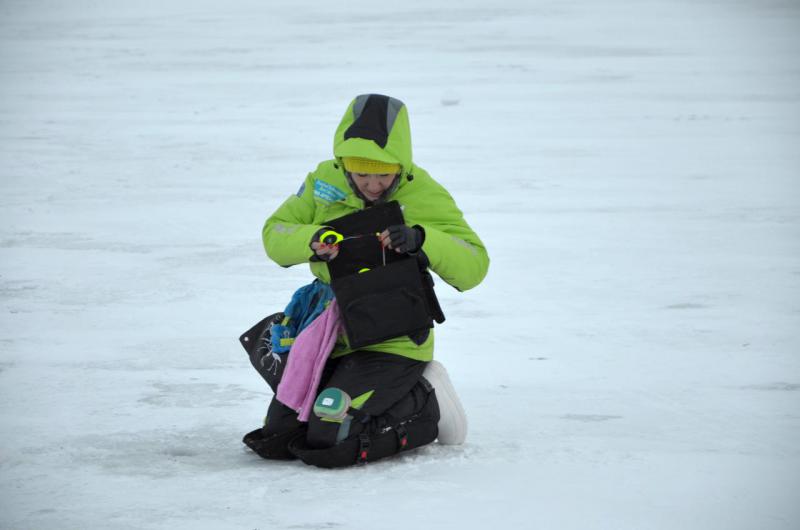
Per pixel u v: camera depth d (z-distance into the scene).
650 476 12.61
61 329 20.28
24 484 12.27
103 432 14.48
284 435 13.48
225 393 16.44
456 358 18.70
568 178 35.59
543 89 53.41
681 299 22.72
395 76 57.19
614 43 69.56
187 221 29.84
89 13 87.00
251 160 38.22
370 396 13.08
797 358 18.66
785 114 47.00
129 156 39.06
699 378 17.50
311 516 11.09
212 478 12.48
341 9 88.75
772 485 12.30
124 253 26.47
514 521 10.98
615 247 27.28
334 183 13.70
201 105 49.91
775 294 23.11
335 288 13.06
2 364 18.00
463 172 36.41
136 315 21.27
